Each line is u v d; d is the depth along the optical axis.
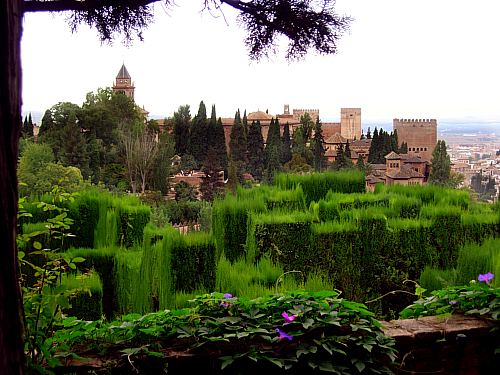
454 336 4.20
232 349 3.76
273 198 12.05
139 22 3.63
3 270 2.19
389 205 12.09
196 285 8.95
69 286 5.19
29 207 9.75
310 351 3.71
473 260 7.53
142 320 3.84
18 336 2.24
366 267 9.95
